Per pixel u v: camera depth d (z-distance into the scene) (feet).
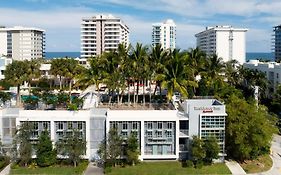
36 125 230.89
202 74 357.82
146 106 269.44
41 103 269.85
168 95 267.18
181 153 236.02
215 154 223.92
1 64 456.45
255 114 236.84
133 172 214.48
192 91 309.83
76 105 243.81
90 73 283.59
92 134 233.76
